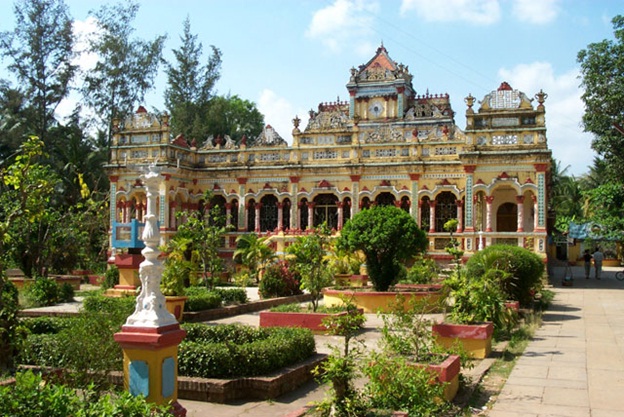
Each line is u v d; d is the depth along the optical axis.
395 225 21.16
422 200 34.44
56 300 23.52
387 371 8.81
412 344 11.60
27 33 46.00
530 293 21.53
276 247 34.00
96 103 50.34
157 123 37.34
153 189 8.38
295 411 9.12
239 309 21.47
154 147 36.91
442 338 13.39
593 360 13.27
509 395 10.45
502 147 31.91
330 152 36.09
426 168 34.00
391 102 48.66
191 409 9.66
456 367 10.14
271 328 13.20
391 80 48.66
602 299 25.50
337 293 21.81
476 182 32.12
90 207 25.06
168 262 19.91
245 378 10.37
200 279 28.95
